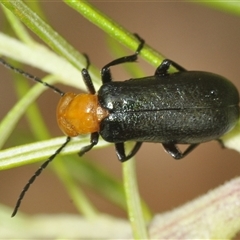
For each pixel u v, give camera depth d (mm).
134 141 60
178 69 59
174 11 99
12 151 51
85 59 55
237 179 55
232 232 55
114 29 51
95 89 60
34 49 57
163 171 96
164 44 99
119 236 59
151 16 99
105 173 60
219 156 95
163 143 60
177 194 95
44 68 57
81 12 50
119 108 59
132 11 99
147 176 96
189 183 95
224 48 97
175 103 58
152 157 96
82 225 60
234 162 94
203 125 58
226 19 97
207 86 58
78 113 59
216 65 97
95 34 96
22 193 58
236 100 58
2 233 59
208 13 98
